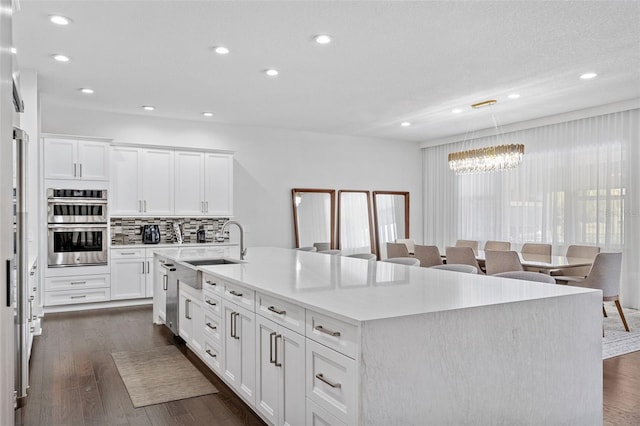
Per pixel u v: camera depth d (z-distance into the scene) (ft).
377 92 18.33
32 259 14.56
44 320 17.80
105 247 19.99
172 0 10.59
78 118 21.16
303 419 7.23
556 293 7.81
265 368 8.50
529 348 7.27
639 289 19.69
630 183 19.85
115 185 20.79
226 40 12.91
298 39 12.82
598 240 20.90
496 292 7.86
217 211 23.16
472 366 6.69
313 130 26.81
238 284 9.43
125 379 11.43
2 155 4.57
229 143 24.93
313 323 6.93
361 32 12.36
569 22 11.70
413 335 6.17
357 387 5.83
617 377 11.69
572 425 7.75
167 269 15.24
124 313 19.07
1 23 4.61
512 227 24.86
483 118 23.30
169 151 22.03
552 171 22.90
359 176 28.99
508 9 10.99
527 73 15.84
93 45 13.26
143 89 17.90
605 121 20.75
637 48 13.53
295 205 26.68
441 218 29.66
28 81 15.39
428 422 6.28
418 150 31.09
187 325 13.35
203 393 10.53
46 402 10.05
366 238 28.99
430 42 13.00
